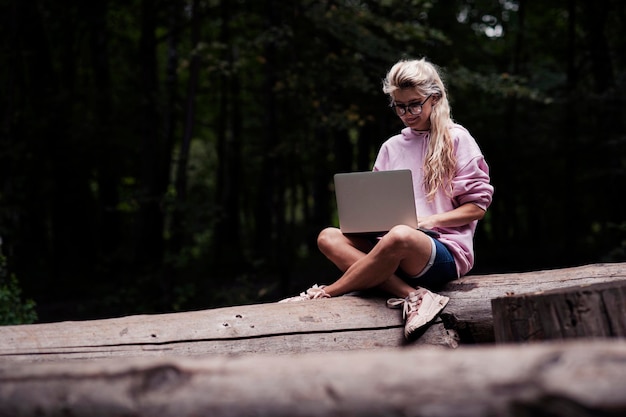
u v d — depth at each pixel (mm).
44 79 11453
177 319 3213
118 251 11703
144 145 11531
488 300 3404
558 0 13719
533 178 14750
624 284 2531
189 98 9164
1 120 10922
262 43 8789
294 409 1579
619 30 12789
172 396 1659
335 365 1602
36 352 3000
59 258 12430
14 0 10203
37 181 11633
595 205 15023
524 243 16672
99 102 12234
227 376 1646
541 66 14320
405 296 3402
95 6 12297
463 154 3518
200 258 14594
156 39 11539
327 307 3363
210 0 11625
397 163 3684
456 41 11922
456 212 3465
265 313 3285
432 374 1539
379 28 8758
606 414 1454
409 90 3498
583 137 12266
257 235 16547
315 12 8328
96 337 3080
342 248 3566
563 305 2494
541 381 1485
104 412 1694
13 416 1753
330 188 18328
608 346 1524
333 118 8383
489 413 1497
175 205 8664
